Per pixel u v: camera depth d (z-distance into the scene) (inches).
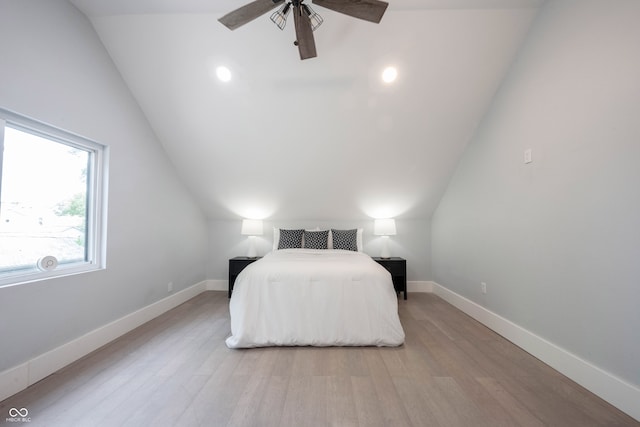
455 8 85.3
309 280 94.6
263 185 150.1
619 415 57.1
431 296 159.3
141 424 54.3
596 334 64.7
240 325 89.0
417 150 130.0
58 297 76.1
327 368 76.1
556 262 76.5
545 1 82.0
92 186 92.7
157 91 108.4
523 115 90.7
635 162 56.8
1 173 67.2
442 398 62.7
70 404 60.2
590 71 66.9
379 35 91.6
